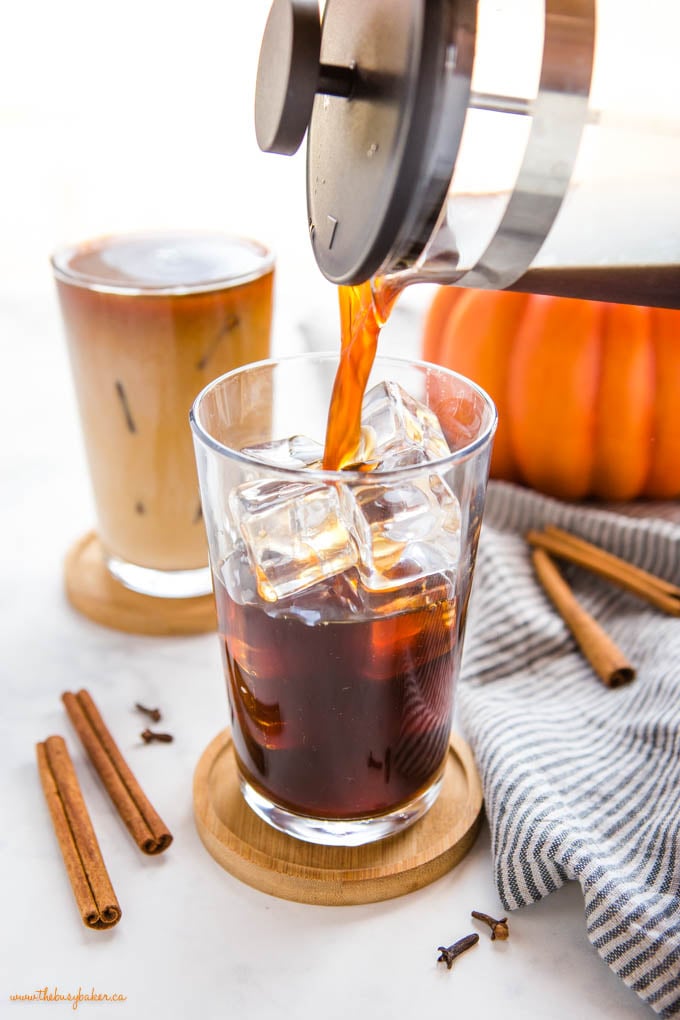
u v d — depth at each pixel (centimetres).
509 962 38
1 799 44
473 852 42
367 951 39
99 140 96
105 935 39
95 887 40
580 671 49
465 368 57
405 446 40
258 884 41
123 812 42
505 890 39
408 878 40
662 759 42
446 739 42
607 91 35
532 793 41
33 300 91
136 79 108
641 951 36
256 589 38
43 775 44
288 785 40
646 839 39
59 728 47
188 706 48
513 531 56
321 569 37
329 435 40
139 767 45
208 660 50
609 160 35
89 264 50
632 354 54
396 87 32
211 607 53
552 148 35
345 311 40
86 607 53
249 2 105
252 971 38
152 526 52
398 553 37
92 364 50
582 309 54
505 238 36
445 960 38
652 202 36
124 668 50
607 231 36
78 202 89
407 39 31
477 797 43
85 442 52
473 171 34
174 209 89
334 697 38
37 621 53
